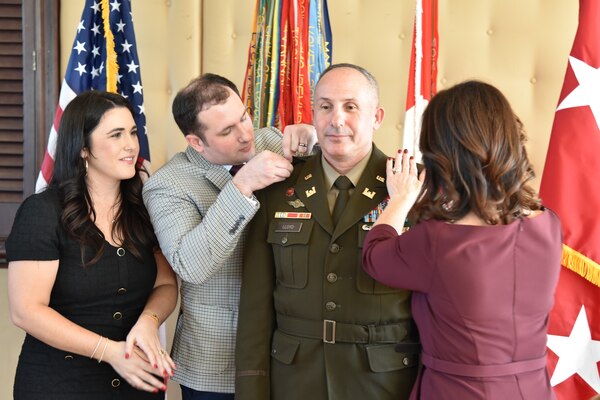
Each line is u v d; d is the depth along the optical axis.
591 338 1.99
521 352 1.28
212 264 1.60
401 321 1.51
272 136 1.94
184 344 1.79
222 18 2.66
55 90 2.59
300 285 1.55
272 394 1.59
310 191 1.60
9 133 2.57
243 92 2.13
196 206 1.74
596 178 1.94
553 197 1.96
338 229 1.53
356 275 1.50
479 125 1.23
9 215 2.57
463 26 2.57
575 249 1.93
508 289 1.26
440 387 1.30
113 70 2.07
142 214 1.79
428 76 2.08
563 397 2.00
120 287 1.69
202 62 2.69
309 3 2.05
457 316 1.27
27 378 1.64
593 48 1.98
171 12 2.67
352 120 1.50
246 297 1.63
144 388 1.62
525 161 1.27
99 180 1.72
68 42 2.60
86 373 1.64
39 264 1.60
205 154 1.79
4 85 2.58
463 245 1.26
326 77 1.53
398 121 2.62
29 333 1.64
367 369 1.48
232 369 1.75
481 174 1.23
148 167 2.15
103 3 2.06
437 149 1.28
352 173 1.59
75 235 1.64
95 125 1.66
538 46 2.54
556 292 2.00
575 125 1.97
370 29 2.61
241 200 1.56
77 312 1.66
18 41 2.57
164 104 2.69
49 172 2.06
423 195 1.38
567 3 2.51
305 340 1.53
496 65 2.56
